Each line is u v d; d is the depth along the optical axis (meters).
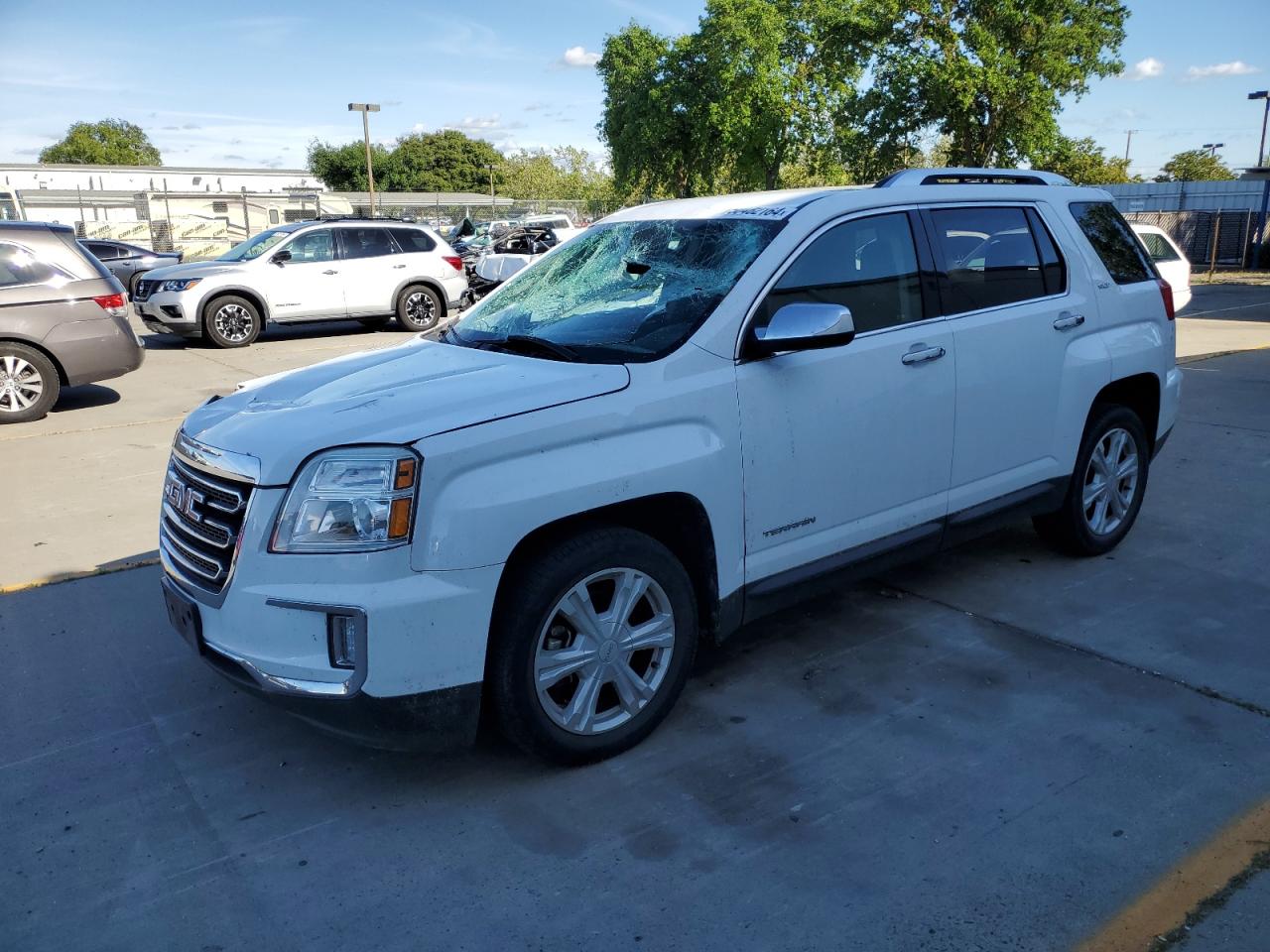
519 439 3.02
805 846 2.90
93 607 4.81
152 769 3.40
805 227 3.78
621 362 3.39
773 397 3.58
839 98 38.34
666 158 42.44
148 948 2.56
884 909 2.62
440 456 2.90
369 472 2.88
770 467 3.60
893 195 4.11
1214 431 7.98
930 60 33.56
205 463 3.16
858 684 3.89
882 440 3.94
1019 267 4.55
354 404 3.21
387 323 17.86
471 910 2.67
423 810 3.13
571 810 3.11
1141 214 32.25
